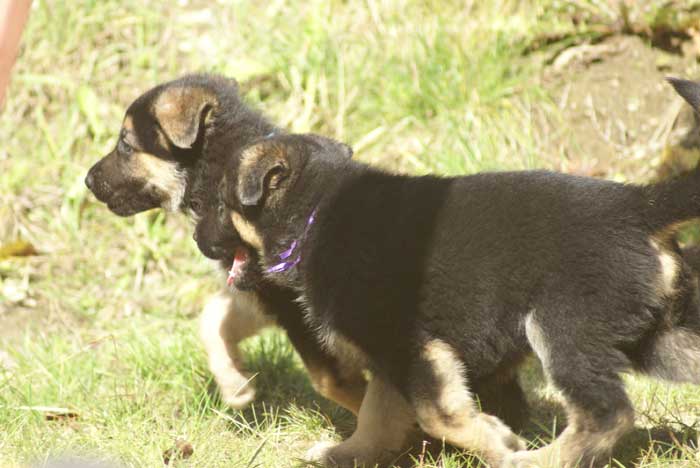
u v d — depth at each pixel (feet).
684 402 26.86
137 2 45.47
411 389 23.75
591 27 41.68
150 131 28.78
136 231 40.04
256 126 28.30
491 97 40.27
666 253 22.76
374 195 24.80
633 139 39.06
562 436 22.59
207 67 43.04
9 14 17.80
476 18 42.73
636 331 22.59
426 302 23.54
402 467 25.52
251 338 32.07
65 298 37.93
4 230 40.27
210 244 27.14
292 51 42.78
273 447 26.27
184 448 25.50
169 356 31.32
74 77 43.60
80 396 29.45
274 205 25.54
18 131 42.73
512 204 23.43
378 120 41.06
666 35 40.86
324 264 24.70
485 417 24.13
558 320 22.54
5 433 26.73
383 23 42.93
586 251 22.50
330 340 24.95
